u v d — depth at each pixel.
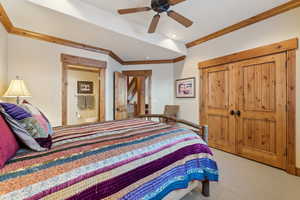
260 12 2.51
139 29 2.98
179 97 4.33
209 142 3.53
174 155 1.33
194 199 1.68
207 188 1.72
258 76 2.64
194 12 2.50
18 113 1.11
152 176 1.11
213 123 3.44
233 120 3.04
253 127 2.73
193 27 3.03
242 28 2.84
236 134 2.99
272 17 2.43
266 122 2.55
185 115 4.16
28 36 2.75
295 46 2.19
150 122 2.23
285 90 2.31
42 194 0.68
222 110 3.25
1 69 2.30
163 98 4.70
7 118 1.00
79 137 1.41
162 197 1.16
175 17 2.15
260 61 2.61
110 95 4.13
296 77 2.20
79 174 0.82
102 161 0.95
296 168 2.20
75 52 3.36
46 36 2.88
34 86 2.84
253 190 1.84
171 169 1.27
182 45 3.91
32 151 1.04
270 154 2.50
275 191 1.82
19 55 2.67
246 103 2.83
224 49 3.16
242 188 1.89
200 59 3.70
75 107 5.43
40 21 2.29
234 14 2.57
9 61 2.57
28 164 0.85
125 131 1.66
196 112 3.85
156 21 2.25
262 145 2.61
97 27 2.46
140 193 1.01
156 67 4.76
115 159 1.00
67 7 2.08
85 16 2.25
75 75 5.42
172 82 4.62
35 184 0.70
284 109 2.33
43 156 0.96
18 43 2.66
